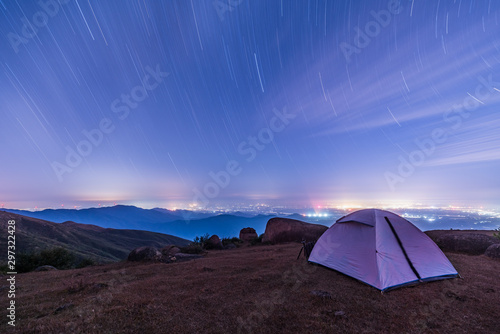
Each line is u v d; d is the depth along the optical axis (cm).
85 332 413
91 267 1152
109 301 554
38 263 1330
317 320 450
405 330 420
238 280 698
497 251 930
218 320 454
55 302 571
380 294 577
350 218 825
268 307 507
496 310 484
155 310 498
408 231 739
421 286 627
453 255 980
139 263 1143
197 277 759
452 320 451
